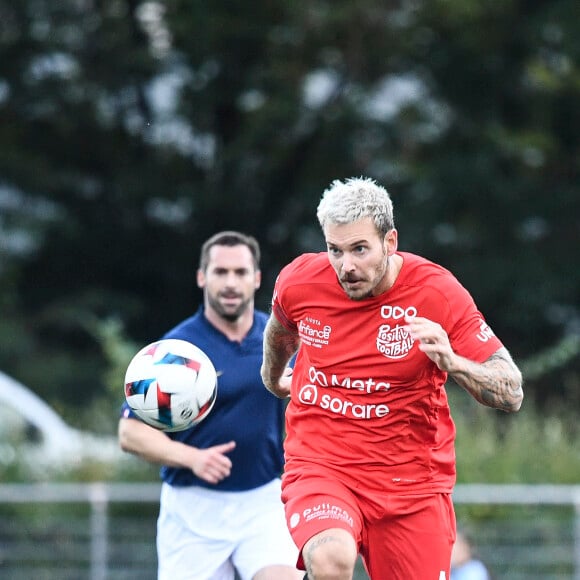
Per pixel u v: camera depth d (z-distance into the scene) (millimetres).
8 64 83812
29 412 50438
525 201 81938
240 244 25844
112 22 84000
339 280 19891
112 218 86125
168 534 26500
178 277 88188
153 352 23219
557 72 82562
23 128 85562
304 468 21453
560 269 81500
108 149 86625
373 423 21047
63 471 47344
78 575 43000
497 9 81188
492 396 19734
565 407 67750
